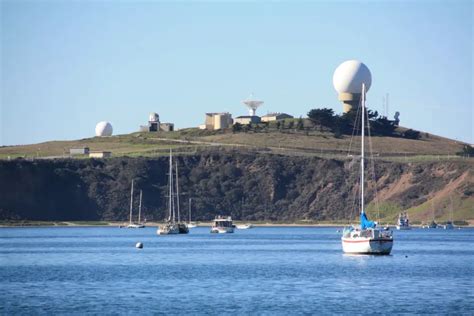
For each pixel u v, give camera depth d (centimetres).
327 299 16612
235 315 14875
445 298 16788
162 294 17325
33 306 15912
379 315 14888
